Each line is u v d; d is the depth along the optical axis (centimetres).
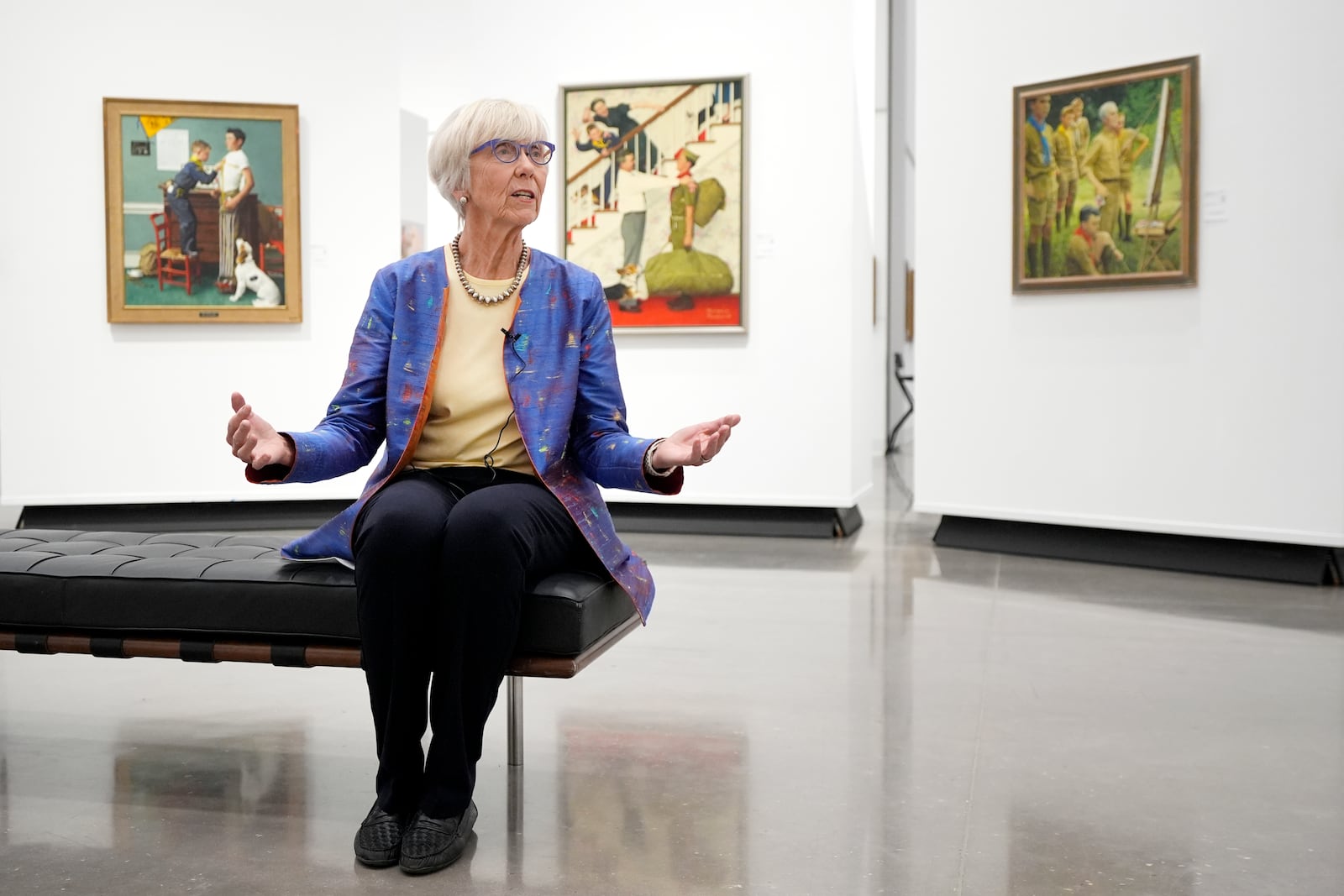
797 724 360
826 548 734
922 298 742
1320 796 298
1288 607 541
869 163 941
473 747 257
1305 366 603
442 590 250
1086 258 669
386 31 805
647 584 290
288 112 785
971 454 726
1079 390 681
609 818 280
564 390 280
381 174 809
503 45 823
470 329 282
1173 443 646
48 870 248
